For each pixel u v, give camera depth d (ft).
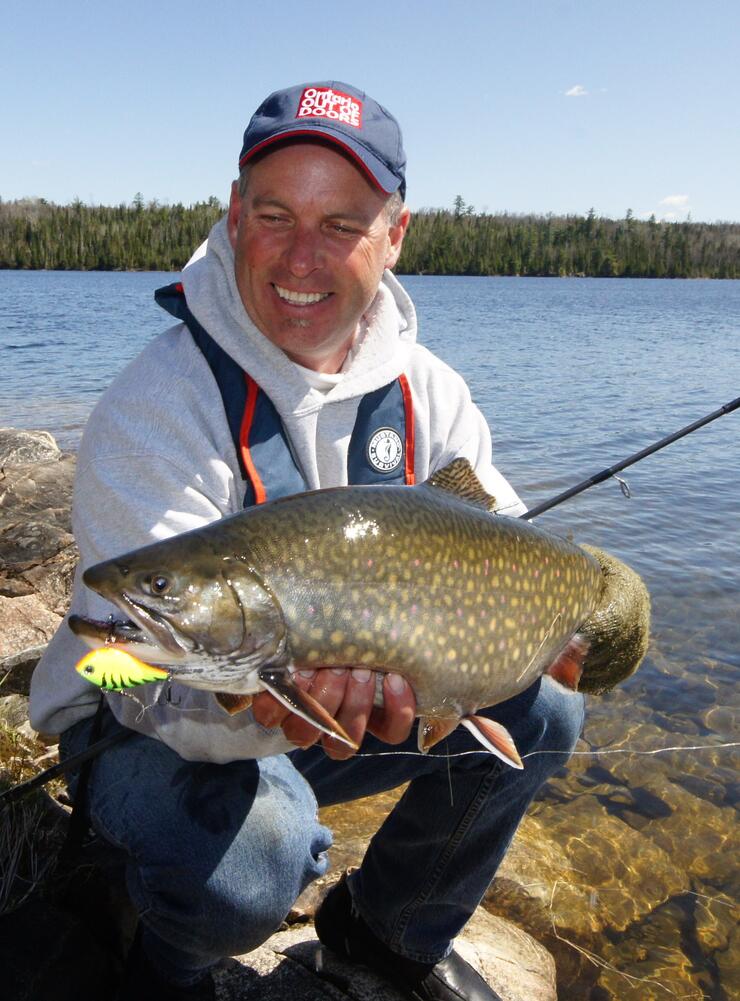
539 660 3.08
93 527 3.00
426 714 2.84
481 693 2.91
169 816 2.88
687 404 20.29
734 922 4.46
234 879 2.88
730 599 8.48
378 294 3.48
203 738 2.82
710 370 27.55
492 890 4.46
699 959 4.21
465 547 2.83
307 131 3.05
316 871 3.15
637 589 3.41
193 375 3.14
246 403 3.17
